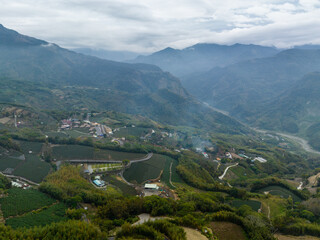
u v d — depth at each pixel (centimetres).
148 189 14675
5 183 12012
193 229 8994
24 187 12556
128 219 9444
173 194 14250
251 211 11756
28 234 7050
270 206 14225
